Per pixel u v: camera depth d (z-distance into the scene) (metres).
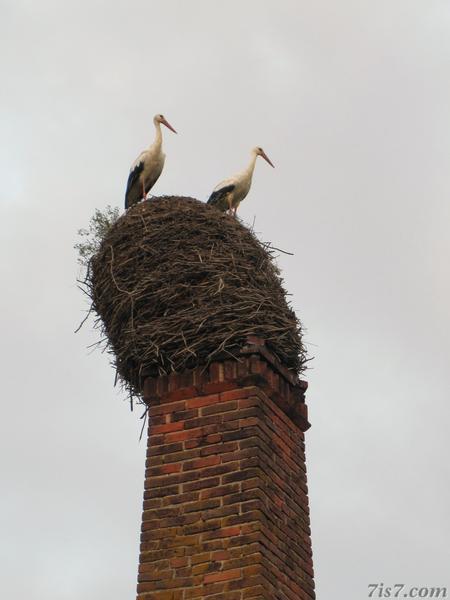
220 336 13.09
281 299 13.91
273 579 11.72
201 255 13.89
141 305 13.62
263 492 12.15
